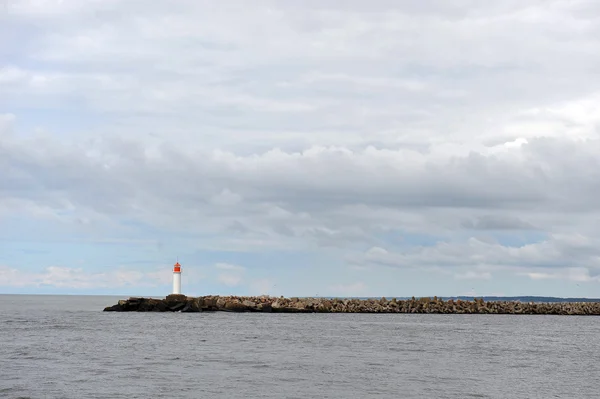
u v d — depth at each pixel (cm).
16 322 9856
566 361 5869
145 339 7106
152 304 13775
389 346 6788
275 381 4269
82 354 5550
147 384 4038
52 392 3728
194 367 4841
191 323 10075
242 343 6812
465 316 14488
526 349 6919
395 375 4659
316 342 7069
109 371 4547
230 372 4622
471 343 7406
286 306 14375
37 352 5631
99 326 9056
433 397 3850
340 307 14888
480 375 4791
